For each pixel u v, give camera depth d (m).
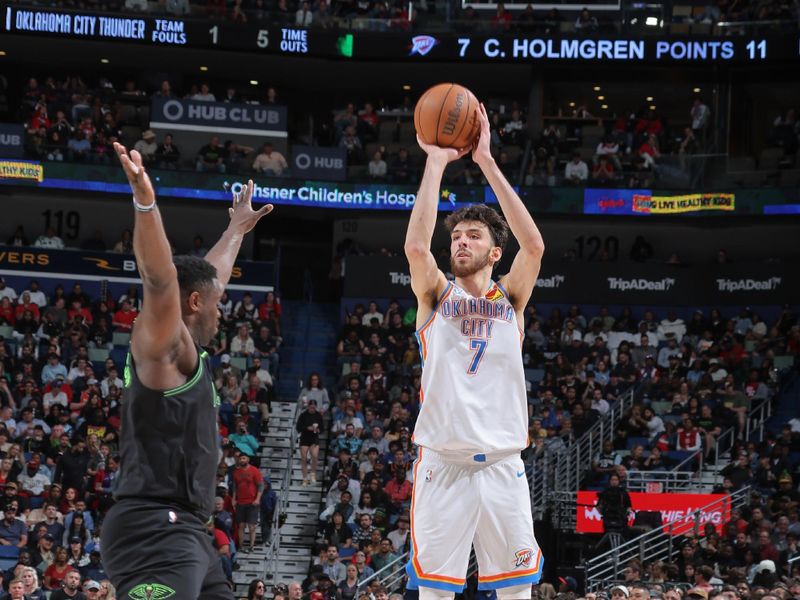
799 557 34.56
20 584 28.36
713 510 38.72
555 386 47.62
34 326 49.72
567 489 41.94
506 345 10.73
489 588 10.71
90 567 35.50
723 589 25.77
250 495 40.53
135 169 7.86
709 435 43.34
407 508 40.00
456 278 11.05
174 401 8.62
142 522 8.55
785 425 43.22
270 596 39.72
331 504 41.50
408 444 43.12
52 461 40.94
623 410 45.88
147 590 8.38
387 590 36.12
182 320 8.82
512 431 10.64
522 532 10.60
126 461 8.72
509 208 11.03
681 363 49.00
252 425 46.06
